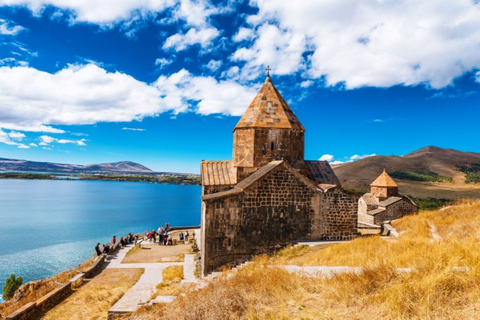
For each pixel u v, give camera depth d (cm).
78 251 4709
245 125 1988
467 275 617
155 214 10344
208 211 1572
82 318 1430
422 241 1159
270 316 601
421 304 548
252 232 1623
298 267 866
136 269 2342
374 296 612
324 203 1739
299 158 2012
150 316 952
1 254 4491
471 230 1400
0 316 1617
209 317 646
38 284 2303
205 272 1545
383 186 4662
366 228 3006
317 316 579
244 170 1955
